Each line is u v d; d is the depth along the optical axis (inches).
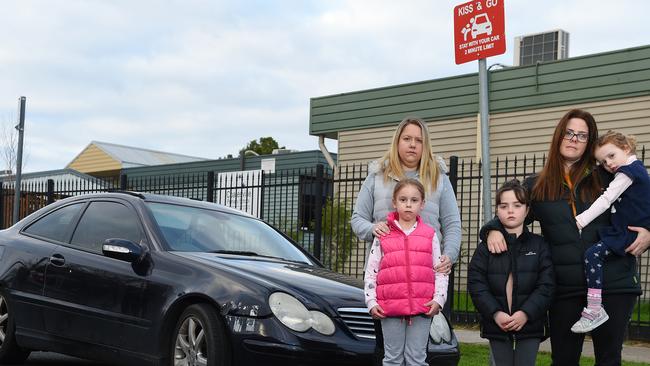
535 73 549.0
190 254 224.1
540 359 302.4
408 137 197.3
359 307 205.9
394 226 183.9
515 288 173.3
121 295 224.7
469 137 578.6
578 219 170.4
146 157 1295.5
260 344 193.3
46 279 248.7
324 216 480.7
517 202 174.6
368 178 203.2
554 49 621.9
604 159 169.6
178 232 236.8
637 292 169.8
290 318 195.9
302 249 267.7
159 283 216.2
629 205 165.9
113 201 253.8
